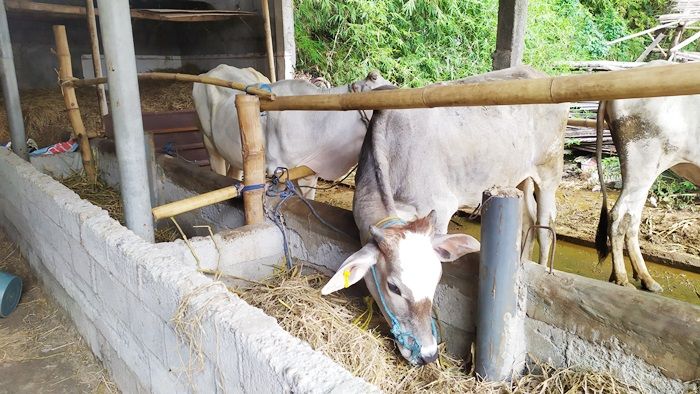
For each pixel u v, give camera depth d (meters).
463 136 3.04
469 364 2.41
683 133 3.43
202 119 4.83
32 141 6.26
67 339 3.44
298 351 1.48
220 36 8.88
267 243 3.25
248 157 3.18
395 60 10.02
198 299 1.84
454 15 10.36
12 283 3.80
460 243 2.26
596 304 2.02
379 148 2.81
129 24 2.54
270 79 7.54
